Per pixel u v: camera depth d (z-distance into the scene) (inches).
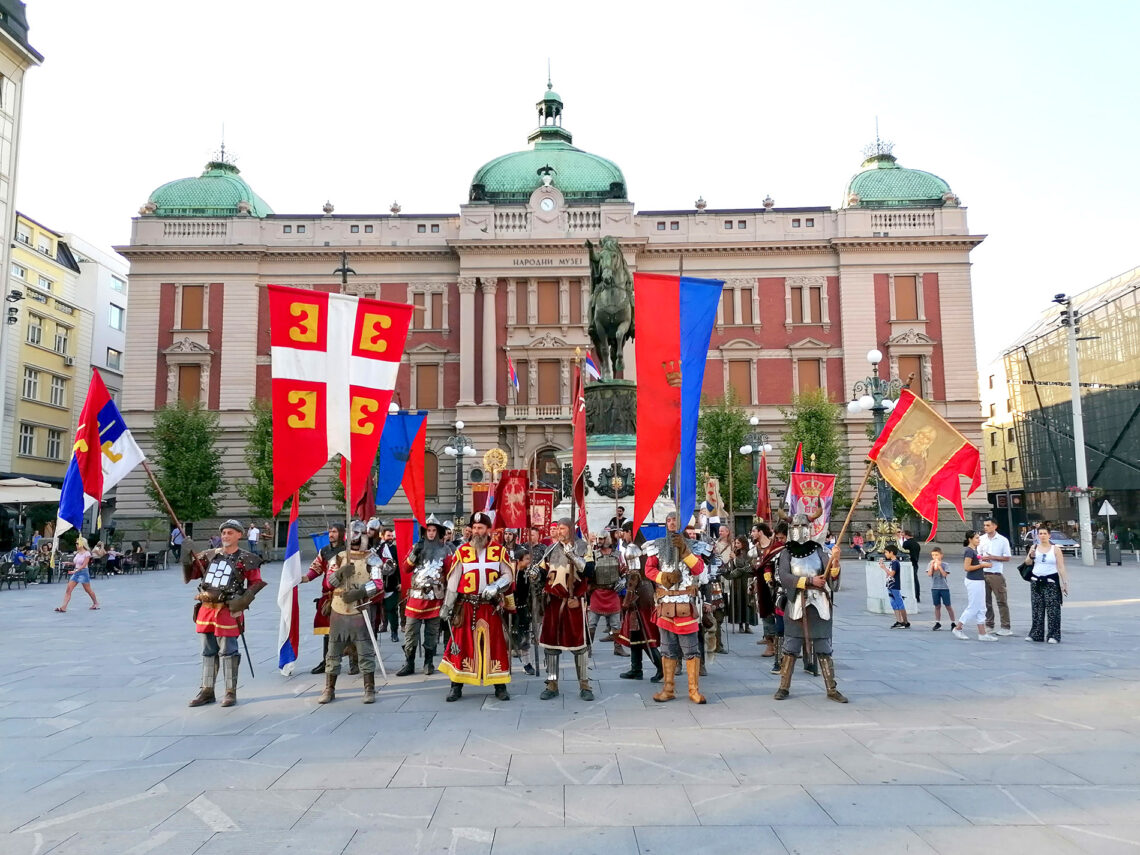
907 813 195.2
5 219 1353.3
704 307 353.1
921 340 1785.2
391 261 1844.2
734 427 1642.5
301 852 174.9
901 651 447.2
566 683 369.4
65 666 414.3
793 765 233.6
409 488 491.5
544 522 566.9
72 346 1983.3
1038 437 2501.2
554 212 1813.5
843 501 1729.8
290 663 380.8
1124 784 216.2
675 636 327.3
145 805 204.8
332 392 358.6
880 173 1934.1
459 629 328.5
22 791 216.7
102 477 358.3
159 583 1032.2
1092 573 1125.1
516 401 1547.7
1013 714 295.4
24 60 1385.3
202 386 1779.0
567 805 202.1
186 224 1827.0
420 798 208.2
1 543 1512.1
